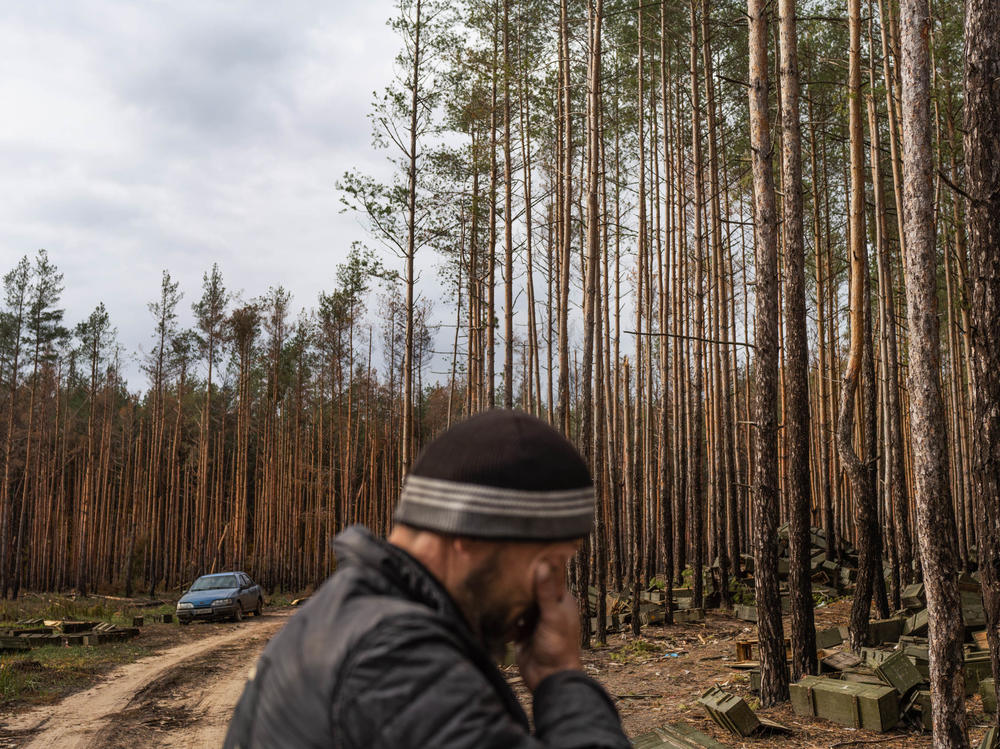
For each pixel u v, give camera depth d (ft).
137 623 76.43
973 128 17.87
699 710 34.47
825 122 74.08
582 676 2.97
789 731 30.25
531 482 2.88
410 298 66.08
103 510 166.50
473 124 77.20
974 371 17.74
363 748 2.49
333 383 162.50
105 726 33.30
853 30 46.32
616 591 83.05
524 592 2.96
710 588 83.35
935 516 23.17
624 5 77.97
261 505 168.86
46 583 155.74
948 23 67.97
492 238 71.15
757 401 37.29
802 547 37.37
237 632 70.95
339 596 2.84
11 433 147.64
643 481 115.03
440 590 2.88
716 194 82.28
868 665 35.53
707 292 81.76
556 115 74.13
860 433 79.92
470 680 2.59
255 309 154.51
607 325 88.58
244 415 154.92
